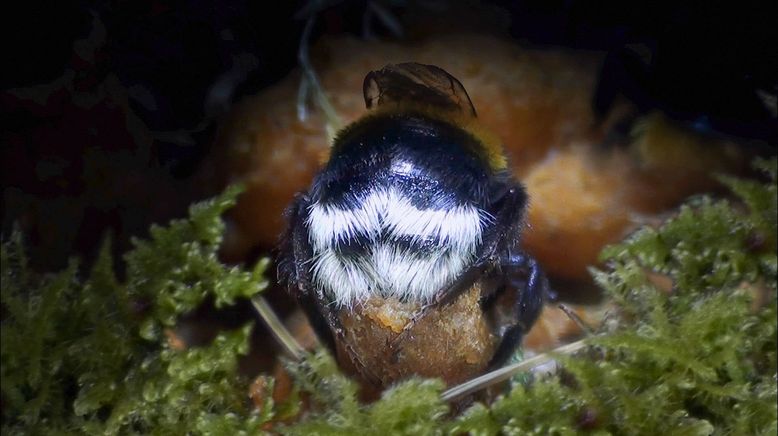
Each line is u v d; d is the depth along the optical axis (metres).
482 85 0.12
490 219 0.11
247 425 0.10
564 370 0.10
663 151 0.12
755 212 0.10
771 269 0.10
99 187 0.12
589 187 0.12
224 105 0.12
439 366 0.10
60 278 0.10
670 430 0.10
